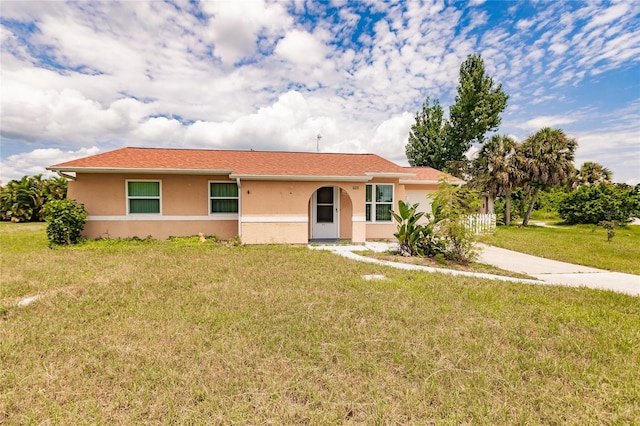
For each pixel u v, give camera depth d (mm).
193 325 4273
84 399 2732
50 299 5238
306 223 11672
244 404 2637
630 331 4340
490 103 27938
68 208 10734
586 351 3707
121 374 3078
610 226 14688
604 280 7551
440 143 30375
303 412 2553
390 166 13664
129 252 9609
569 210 25641
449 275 7344
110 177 11625
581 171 35281
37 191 22516
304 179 11461
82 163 11148
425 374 3137
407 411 2590
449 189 9383
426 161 31828
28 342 3736
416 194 16312
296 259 8742
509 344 3861
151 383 2926
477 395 2824
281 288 5973
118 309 4848
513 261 9961
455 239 9406
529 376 3162
